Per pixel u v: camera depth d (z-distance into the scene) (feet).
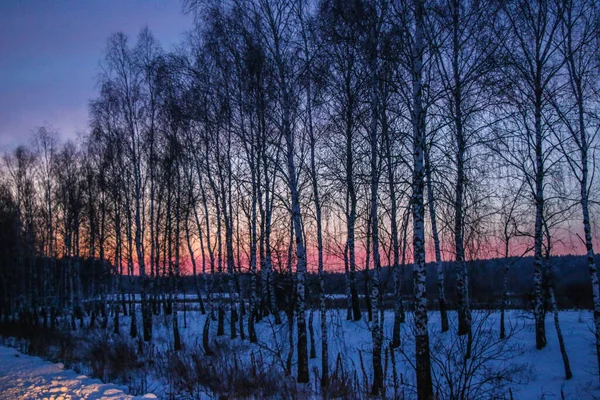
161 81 55.62
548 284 42.93
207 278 85.56
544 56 39.78
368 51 33.30
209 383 37.11
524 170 43.27
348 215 45.98
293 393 33.19
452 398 24.90
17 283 131.85
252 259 59.88
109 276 113.39
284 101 38.29
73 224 99.50
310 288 47.93
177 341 56.80
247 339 59.67
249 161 56.75
